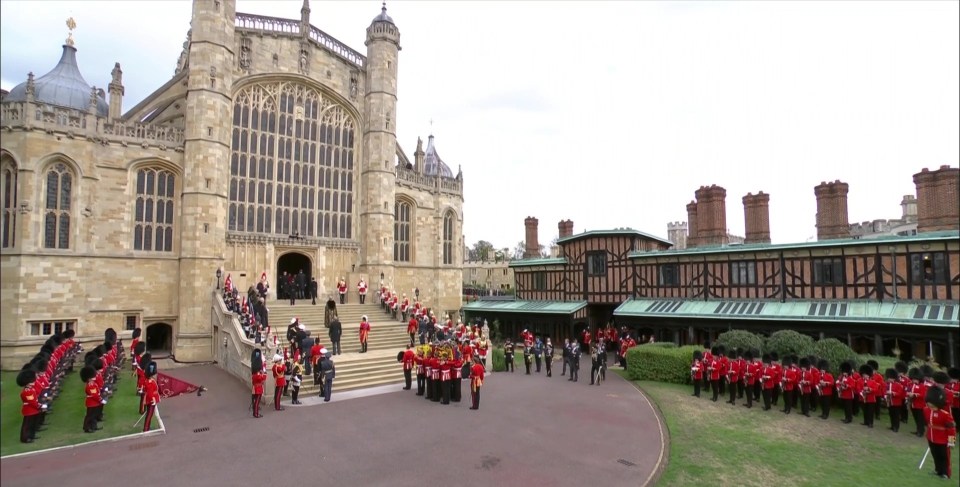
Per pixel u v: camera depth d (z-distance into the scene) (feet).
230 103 93.97
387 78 115.34
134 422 48.16
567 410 54.60
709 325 86.94
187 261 86.02
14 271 72.18
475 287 260.83
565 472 36.83
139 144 85.46
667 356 71.92
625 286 106.73
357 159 115.34
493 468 37.50
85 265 78.95
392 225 114.52
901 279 71.20
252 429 46.83
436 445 42.47
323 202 109.60
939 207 74.33
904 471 38.01
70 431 44.83
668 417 52.90
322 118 110.63
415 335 87.92
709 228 102.89
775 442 44.65
